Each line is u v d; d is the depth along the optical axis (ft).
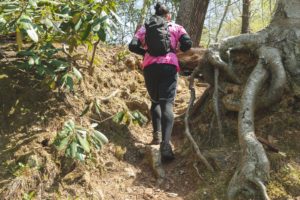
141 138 16.12
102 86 17.83
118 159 14.73
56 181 13.23
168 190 13.53
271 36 15.98
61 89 16.15
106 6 14.51
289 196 11.68
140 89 19.02
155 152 14.60
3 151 13.92
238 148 13.94
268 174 12.14
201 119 16.21
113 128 15.93
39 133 14.61
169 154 14.53
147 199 13.08
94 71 17.95
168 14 16.33
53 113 15.42
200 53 21.76
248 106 13.92
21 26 12.91
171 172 14.30
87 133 13.32
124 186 13.65
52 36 15.75
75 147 12.57
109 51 20.86
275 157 12.75
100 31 14.07
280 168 12.46
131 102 17.46
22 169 13.17
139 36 16.03
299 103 14.44
